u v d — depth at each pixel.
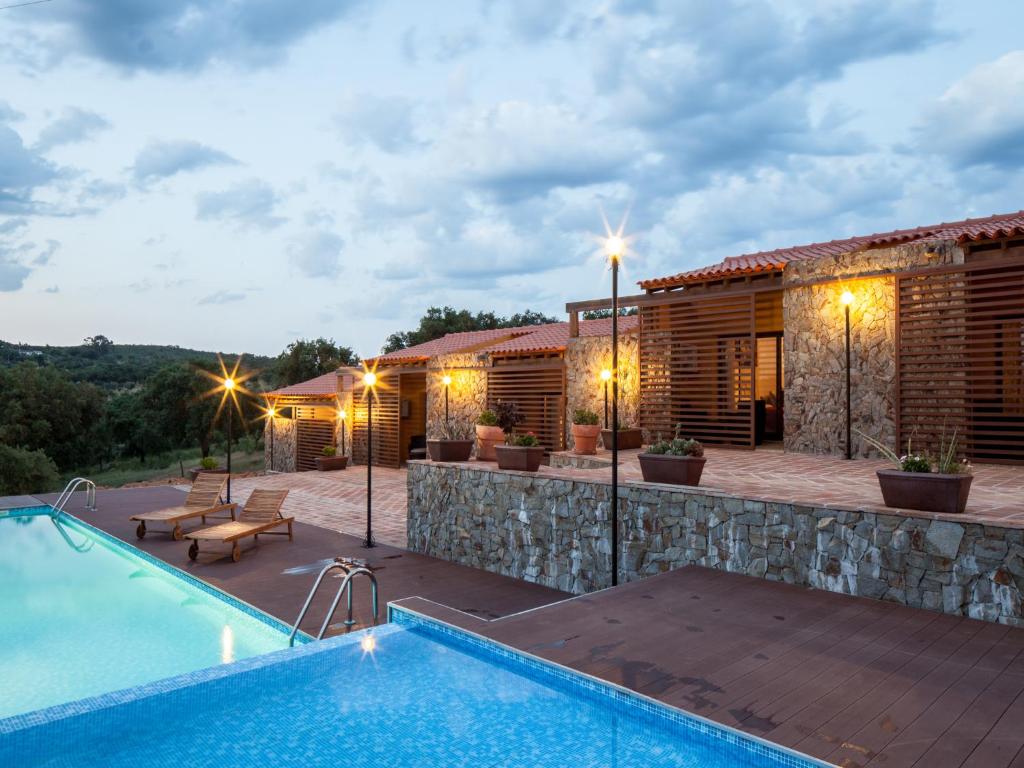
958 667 4.69
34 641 7.13
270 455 31.94
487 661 5.39
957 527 5.79
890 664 4.76
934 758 3.48
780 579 6.94
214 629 7.55
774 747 3.64
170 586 9.41
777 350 16.69
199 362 52.09
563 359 19.19
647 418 16.22
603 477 8.98
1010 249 11.05
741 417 14.33
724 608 6.09
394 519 13.90
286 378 49.56
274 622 7.50
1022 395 10.88
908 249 11.96
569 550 8.91
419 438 24.69
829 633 5.40
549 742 4.27
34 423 46.53
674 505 7.86
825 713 4.02
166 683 4.94
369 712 4.70
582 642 5.28
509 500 9.72
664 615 5.91
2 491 37.81
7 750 4.20
